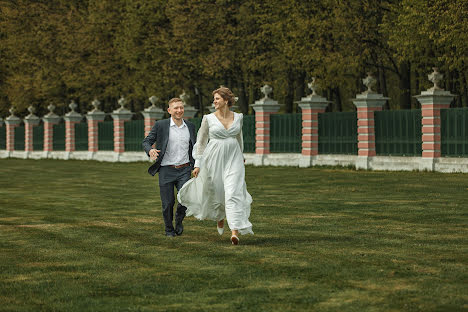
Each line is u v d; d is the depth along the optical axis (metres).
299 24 32.62
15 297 6.33
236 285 6.62
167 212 10.00
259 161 31.75
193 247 8.94
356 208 13.18
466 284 6.53
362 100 26.78
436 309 5.67
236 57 39.16
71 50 47.41
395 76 50.09
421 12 27.41
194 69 40.94
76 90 50.12
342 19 31.67
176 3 38.81
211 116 9.33
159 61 41.69
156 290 6.50
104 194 17.31
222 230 9.78
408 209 12.89
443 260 7.75
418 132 25.12
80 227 11.09
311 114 29.53
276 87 42.41
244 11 38.72
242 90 41.69
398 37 29.22
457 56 28.45
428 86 34.03
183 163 10.03
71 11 48.38
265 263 7.69
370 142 26.97
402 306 5.76
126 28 42.94
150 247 8.99
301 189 17.67
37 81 49.03
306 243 9.07
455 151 24.00
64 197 16.62
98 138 43.66
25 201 15.73
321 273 7.09
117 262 7.95
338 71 33.47
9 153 53.84
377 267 7.36
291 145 30.88
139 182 21.59
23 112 59.72
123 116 41.00
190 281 6.85
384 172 24.67
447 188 17.19
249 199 9.31
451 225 10.70
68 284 6.83
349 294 6.18
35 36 49.53
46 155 48.69
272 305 5.86
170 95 48.00
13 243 9.52
